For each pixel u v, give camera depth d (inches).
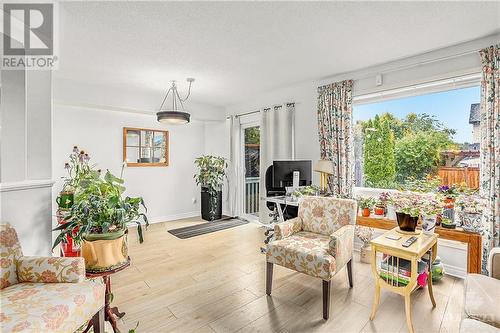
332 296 89.5
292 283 99.3
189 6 75.0
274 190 154.3
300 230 104.3
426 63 111.0
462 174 108.8
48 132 82.7
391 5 75.6
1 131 76.8
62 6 73.6
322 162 130.0
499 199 91.6
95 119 168.1
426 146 118.7
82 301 53.4
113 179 67.6
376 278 77.0
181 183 210.5
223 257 126.6
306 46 103.3
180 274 107.3
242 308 82.7
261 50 106.7
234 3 73.8
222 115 215.8
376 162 134.6
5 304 49.6
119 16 79.7
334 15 80.7
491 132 93.3
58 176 153.2
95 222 59.6
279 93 171.5
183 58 114.0
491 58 93.4
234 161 210.7
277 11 78.2
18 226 72.1
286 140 163.3
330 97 139.7
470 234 87.8
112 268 61.5
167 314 79.5
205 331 71.8
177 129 207.5
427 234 84.9
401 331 71.4
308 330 72.0
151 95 172.1
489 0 73.1
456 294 90.3
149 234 165.3
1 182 72.6
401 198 95.0
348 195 133.0
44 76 82.7
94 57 111.5
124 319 76.8
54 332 46.5
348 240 89.8
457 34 93.8
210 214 202.1
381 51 108.5
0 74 76.4
